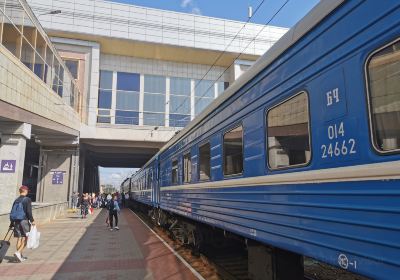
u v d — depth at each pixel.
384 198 2.88
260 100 5.22
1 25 12.66
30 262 9.17
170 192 12.22
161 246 11.58
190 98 34.38
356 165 3.23
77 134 27.33
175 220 12.73
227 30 33.28
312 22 3.95
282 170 4.50
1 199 14.11
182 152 10.55
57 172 26.86
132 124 32.44
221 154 6.88
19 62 13.99
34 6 29.88
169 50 32.69
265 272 5.26
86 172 47.34
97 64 31.33
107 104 32.28
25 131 14.91
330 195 3.55
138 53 33.16
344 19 3.48
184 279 7.40
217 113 7.24
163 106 33.53
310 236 3.85
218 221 6.91
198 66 35.03
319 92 3.81
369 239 2.99
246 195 5.59
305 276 5.40
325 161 3.66
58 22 30.02
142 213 26.67
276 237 4.59
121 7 31.39
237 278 7.15
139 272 8.04
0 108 12.41
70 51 30.98
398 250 2.69
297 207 4.12
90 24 30.59
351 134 3.31
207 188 7.72
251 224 5.36
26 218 9.41
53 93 19.55
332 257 3.47
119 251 10.68
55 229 16.27
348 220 3.27
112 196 16.55
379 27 3.04
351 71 3.35
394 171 2.81
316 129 3.84
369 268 2.97
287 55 4.51
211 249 9.44
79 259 9.52
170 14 32.31
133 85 33.19
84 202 23.05
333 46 3.62
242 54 33.38
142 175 23.39
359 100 3.24
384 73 2.98
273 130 4.81
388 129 2.92
